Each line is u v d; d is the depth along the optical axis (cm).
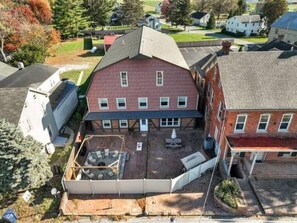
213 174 2130
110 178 2111
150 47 2511
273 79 1970
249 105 1877
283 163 2153
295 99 1900
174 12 7994
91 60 5184
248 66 2016
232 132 2038
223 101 1962
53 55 5534
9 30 4353
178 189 1991
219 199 1825
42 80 2912
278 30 5722
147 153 2431
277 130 2034
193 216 1762
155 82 2462
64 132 2812
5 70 3431
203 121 2833
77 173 2181
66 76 4294
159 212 1797
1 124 1736
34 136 2259
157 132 2738
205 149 2447
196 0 10500
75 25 6812
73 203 1889
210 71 2406
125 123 2698
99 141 2623
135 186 1927
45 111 2455
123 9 8156
